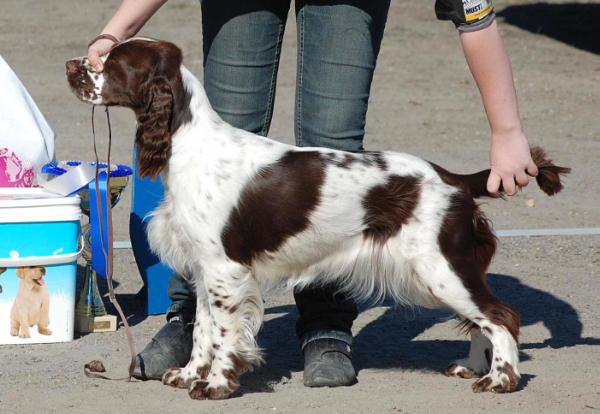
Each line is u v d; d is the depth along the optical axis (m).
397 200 8.17
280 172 8.16
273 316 10.76
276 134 20.92
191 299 9.09
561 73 28.78
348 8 8.51
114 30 8.34
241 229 8.11
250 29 8.66
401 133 21.45
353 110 8.70
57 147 19.20
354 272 8.39
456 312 8.34
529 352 9.58
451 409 8.06
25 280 9.56
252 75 8.76
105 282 11.83
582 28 35.44
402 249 8.20
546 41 33.41
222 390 8.24
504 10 38.59
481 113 23.75
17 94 10.59
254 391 8.52
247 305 8.27
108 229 9.15
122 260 12.73
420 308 11.00
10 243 9.42
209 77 8.89
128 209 15.25
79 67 8.07
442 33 34.22
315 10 8.59
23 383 8.62
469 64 8.07
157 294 10.70
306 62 8.73
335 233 8.22
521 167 8.16
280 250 8.22
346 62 8.59
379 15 8.70
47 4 38.19
